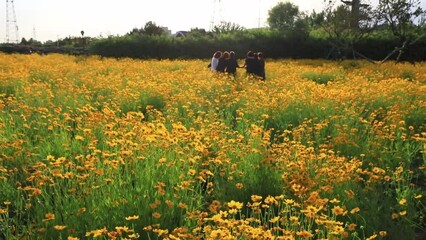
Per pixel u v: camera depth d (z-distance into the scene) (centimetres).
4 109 973
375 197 542
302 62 3127
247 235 384
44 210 470
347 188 552
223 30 4525
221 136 755
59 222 447
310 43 3947
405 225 502
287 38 3962
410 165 749
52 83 1416
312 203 473
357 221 496
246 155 645
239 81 1577
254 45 3978
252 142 709
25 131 775
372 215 500
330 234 416
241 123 902
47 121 827
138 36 3950
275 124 952
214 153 689
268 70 2088
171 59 3825
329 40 3762
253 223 484
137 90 1226
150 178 542
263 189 571
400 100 1152
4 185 544
